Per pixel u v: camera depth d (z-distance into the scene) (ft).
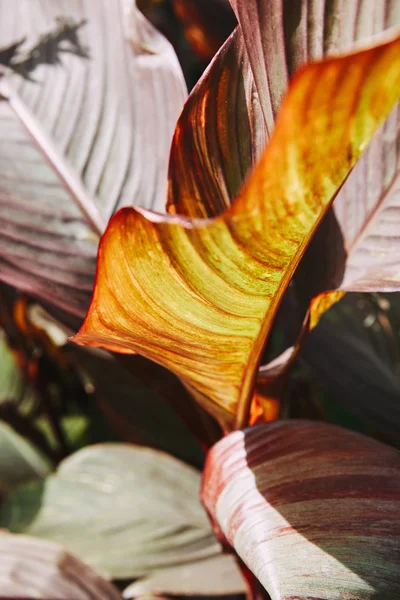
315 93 1.65
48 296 2.72
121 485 3.34
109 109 2.84
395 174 2.50
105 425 4.24
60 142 2.84
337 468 2.24
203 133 2.23
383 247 2.45
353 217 2.52
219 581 2.95
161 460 3.42
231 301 2.07
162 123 2.79
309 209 1.90
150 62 2.80
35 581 2.93
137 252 1.99
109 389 3.45
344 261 2.47
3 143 2.83
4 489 3.51
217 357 2.26
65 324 2.85
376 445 2.30
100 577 2.98
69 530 3.23
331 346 3.16
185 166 2.25
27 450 3.70
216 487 2.34
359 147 1.83
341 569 2.10
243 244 1.93
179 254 1.97
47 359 3.99
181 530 3.18
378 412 3.06
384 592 2.07
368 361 3.16
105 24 2.86
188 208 2.28
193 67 4.21
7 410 3.96
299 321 2.66
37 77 2.89
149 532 3.19
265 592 2.56
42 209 2.77
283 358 2.48
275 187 1.85
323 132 1.77
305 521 2.17
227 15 3.75
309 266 2.59
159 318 2.11
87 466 3.43
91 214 2.77
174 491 3.32
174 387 2.77
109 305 2.11
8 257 2.73
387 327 3.33
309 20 2.15
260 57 2.16
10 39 2.91
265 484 2.26
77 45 2.87
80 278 2.72
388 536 2.13
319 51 2.16
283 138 1.74
